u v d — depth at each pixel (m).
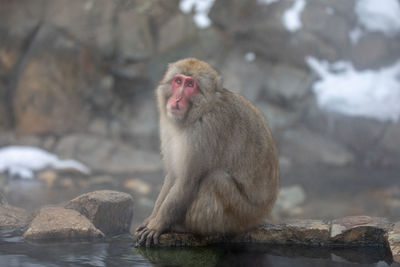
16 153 24.19
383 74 30.86
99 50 29.12
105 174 23.70
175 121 8.11
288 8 31.56
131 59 29.58
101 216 9.27
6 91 28.09
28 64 27.73
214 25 31.77
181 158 8.09
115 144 26.61
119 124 28.02
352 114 28.64
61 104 27.62
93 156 25.55
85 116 27.97
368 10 32.09
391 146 27.45
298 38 30.75
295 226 8.97
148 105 28.67
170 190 8.24
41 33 28.61
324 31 31.11
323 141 28.30
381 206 19.20
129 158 25.70
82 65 28.47
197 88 8.09
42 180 21.91
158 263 7.49
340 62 31.06
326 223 9.22
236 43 31.25
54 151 25.70
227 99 8.34
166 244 8.41
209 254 8.09
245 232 8.87
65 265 7.21
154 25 31.03
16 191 19.50
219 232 8.41
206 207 8.06
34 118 27.28
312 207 19.19
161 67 29.42
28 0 29.41
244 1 31.98
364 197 20.58
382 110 28.61
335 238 8.73
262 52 30.94
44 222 8.77
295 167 26.30
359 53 31.22
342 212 18.42
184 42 30.64
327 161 27.14
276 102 29.55
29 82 27.42
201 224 8.16
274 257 8.02
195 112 8.06
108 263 7.39
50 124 27.38
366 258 8.02
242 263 7.68
